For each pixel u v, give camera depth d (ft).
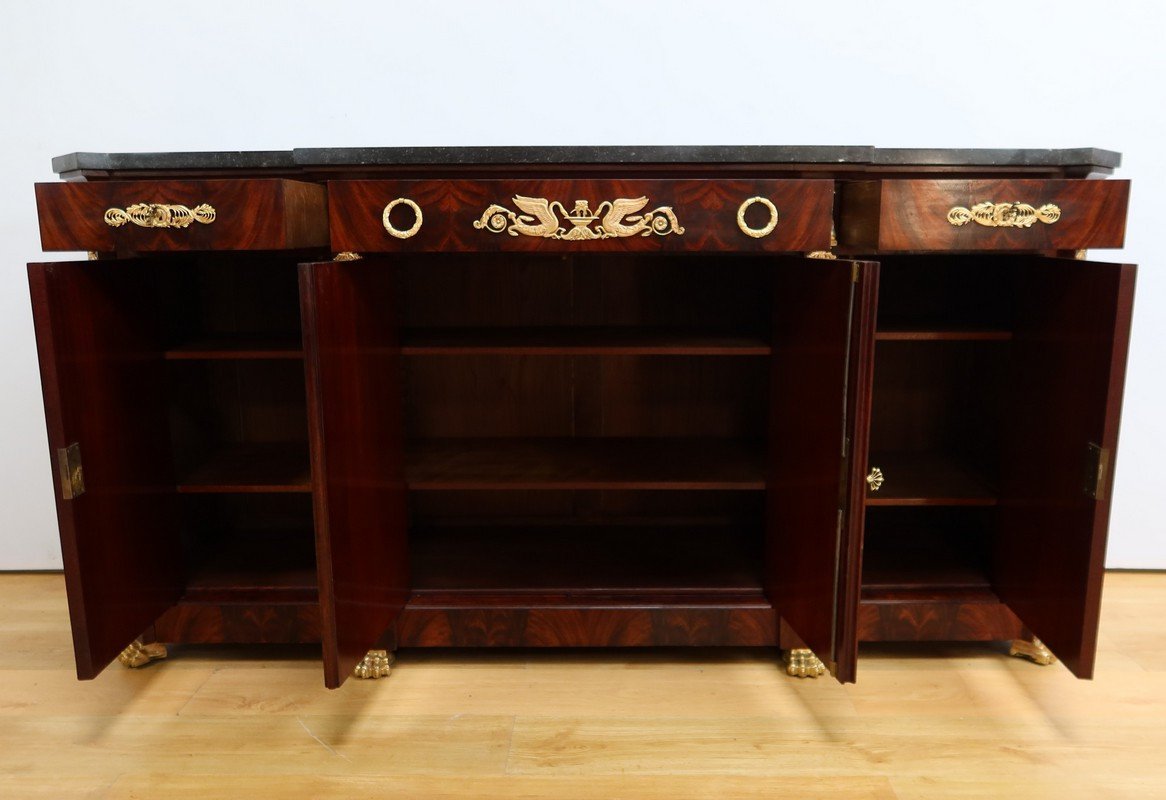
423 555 4.12
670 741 3.11
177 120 4.46
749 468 3.92
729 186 3.01
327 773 2.92
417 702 3.40
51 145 4.42
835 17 4.41
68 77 4.37
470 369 4.45
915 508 4.59
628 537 4.38
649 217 3.01
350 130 4.51
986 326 3.73
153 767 2.97
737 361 4.43
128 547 3.21
